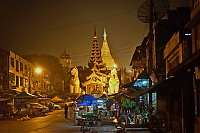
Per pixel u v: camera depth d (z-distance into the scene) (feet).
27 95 131.54
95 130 79.00
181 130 56.59
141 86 98.58
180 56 65.05
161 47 89.51
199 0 53.21
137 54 142.72
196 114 52.13
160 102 79.66
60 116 143.02
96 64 345.31
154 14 75.77
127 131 64.44
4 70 147.84
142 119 76.59
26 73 186.70
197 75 51.31
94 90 321.32
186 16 92.27
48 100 192.75
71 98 264.72
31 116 142.00
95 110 132.26
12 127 88.07
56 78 293.23
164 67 89.76
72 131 77.71
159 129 62.90
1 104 134.62
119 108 119.65
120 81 322.55
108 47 380.17
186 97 51.90
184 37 65.67
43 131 77.51
